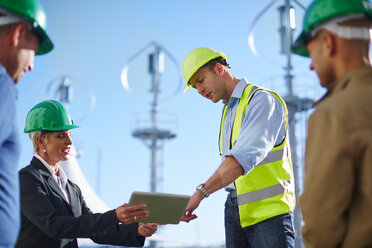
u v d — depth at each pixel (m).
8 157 1.78
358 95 1.59
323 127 1.60
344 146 1.52
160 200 2.82
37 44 2.06
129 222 3.03
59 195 3.36
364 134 1.50
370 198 1.50
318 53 1.82
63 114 3.52
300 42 2.11
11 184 1.79
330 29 1.77
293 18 10.27
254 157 3.05
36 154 3.48
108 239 3.50
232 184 3.40
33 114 3.49
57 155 3.46
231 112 3.51
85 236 3.12
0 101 1.70
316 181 1.58
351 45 1.74
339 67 1.76
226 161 3.09
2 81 1.75
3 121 1.71
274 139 3.20
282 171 3.28
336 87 1.72
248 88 3.41
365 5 1.77
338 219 1.55
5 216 1.74
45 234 3.20
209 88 3.50
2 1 1.89
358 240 1.54
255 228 3.21
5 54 1.90
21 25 1.93
